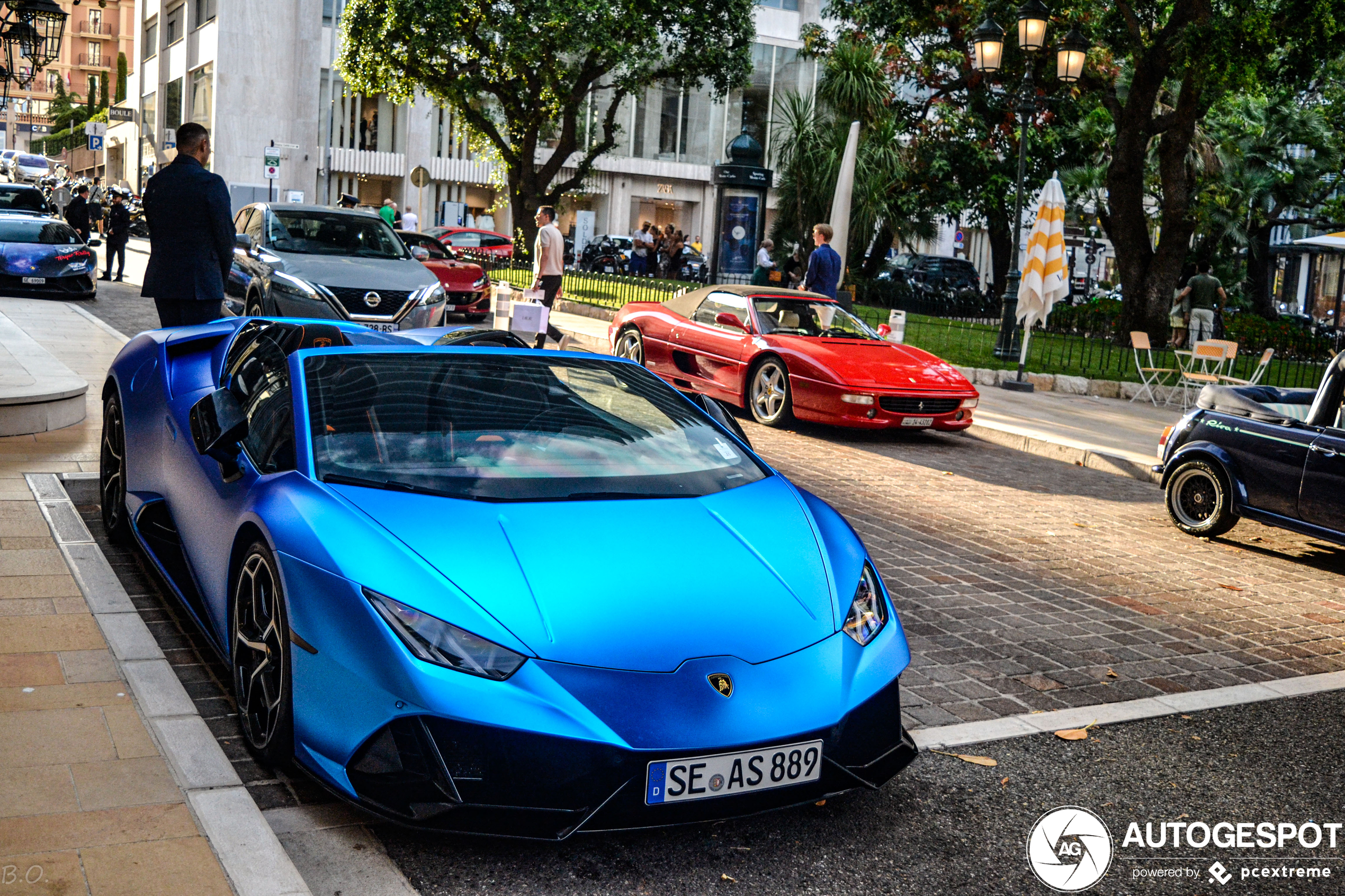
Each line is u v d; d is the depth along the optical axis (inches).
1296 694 187.6
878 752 123.6
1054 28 848.9
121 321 559.2
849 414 399.5
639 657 112.7
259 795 123.5
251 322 191.2
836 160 984.3
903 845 125.3
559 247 581.6
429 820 108.1
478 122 1114.1
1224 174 1183.6
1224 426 307.6
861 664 123.4
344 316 450.3
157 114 2046.0
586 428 152.2
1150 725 168.2
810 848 122.6
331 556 117.9
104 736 126.6
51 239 657.0
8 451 258.4
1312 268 1807.3
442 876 111.2
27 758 119.7
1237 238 1205.7
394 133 1849.2
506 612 113.0
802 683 117.1
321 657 115.1
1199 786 147.5
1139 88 823.1
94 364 397.4
